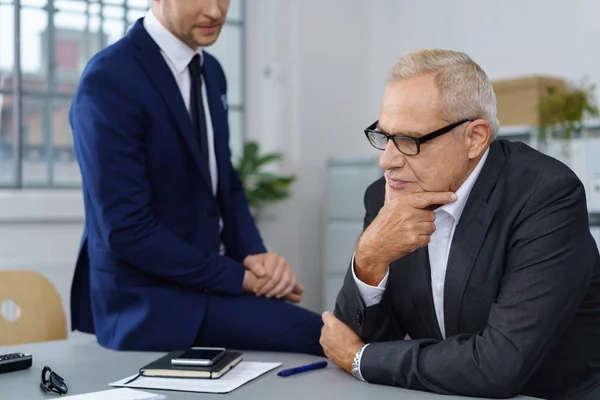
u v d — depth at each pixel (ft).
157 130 6.79
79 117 6.61
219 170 7.53
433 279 5.22
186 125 6.93
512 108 12.83
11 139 13.73
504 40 15.14
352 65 17.57
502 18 15.15
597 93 13.47
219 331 6.66
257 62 16.69
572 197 4.79
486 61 15.47
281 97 16.66
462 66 4.73
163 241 6.57
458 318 5.00
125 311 6.68
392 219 4.82
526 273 4.64
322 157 17.08
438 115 4.65
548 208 4.76
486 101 4.80
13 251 13.08
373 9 17.74
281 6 16.67
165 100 6.82
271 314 6.66
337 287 15.60
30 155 13.93
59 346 6.09
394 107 4.72
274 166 16.51
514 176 4.99
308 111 16.87
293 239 16.66
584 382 5.08
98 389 4.52
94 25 14.48
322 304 16.71
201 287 6.77
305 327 6.65
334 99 17.26
